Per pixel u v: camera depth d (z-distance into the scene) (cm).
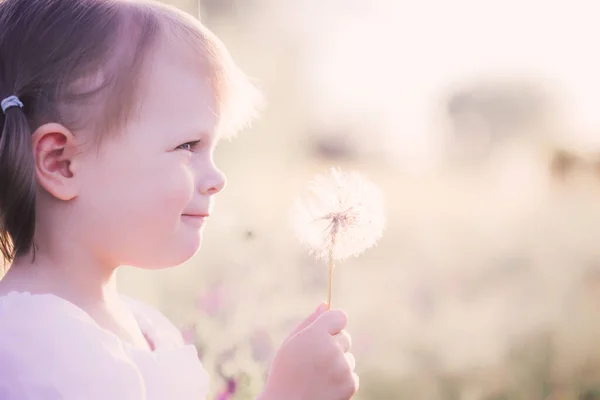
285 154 243
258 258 144
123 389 79
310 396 84
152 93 82
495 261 215
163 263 84
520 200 281
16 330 79
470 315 187
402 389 170
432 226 271
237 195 192
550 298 194
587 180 285
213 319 123
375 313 188
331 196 87
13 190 81
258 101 90
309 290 153
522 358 179
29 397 77
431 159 423
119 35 83
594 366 178
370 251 234
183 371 86
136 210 82
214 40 87
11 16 84
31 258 83
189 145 84
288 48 258
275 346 125
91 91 81
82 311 81
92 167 82
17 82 82
